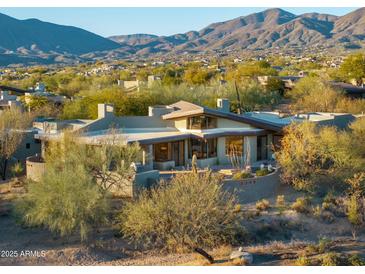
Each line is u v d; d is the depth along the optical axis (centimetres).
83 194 2908
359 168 4003
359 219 3366
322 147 4031
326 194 3788
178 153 4372
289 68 16325
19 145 4566
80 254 2775
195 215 2952
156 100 6694
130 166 3459
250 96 7656
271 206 3525
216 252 2836
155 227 2936
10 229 3036
